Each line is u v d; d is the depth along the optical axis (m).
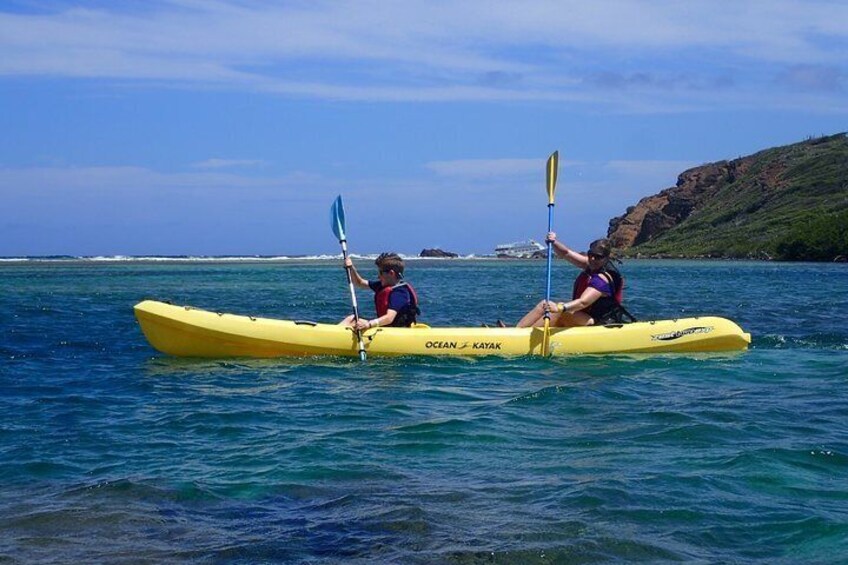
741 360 9.84
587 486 5.07
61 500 5.00
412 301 10.30
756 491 4.99
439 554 4.15
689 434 6.29
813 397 7.69
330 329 10.05
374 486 5.16
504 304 21.38
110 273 48.09
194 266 70.00
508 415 6.99
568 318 10.34
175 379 8.86
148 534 4.47
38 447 6.16
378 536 4.38
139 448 6.12
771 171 107.81
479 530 4.44
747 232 92.38
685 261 84.25
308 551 4.22
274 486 5.20
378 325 10.05
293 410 7.29
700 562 4.05
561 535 4.36
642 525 4.49
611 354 10.04
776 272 47.19
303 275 46.84
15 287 30.31
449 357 9.90
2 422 6.98
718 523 4.51
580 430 6.46
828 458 5.63
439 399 7.70
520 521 4.55
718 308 19.44
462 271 54.62
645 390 8.04
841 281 34.72
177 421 6.94
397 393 7.98
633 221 121.38
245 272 52.50
